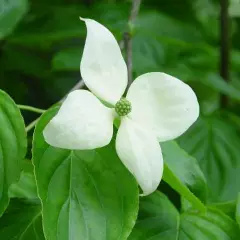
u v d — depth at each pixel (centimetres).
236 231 36
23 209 36
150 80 34
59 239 31
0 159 32
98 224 32
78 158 33
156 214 37
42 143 33
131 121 33
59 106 33
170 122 33
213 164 46
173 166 37
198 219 37
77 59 52
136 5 44
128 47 42
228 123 50
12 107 32
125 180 33
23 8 49
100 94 33
